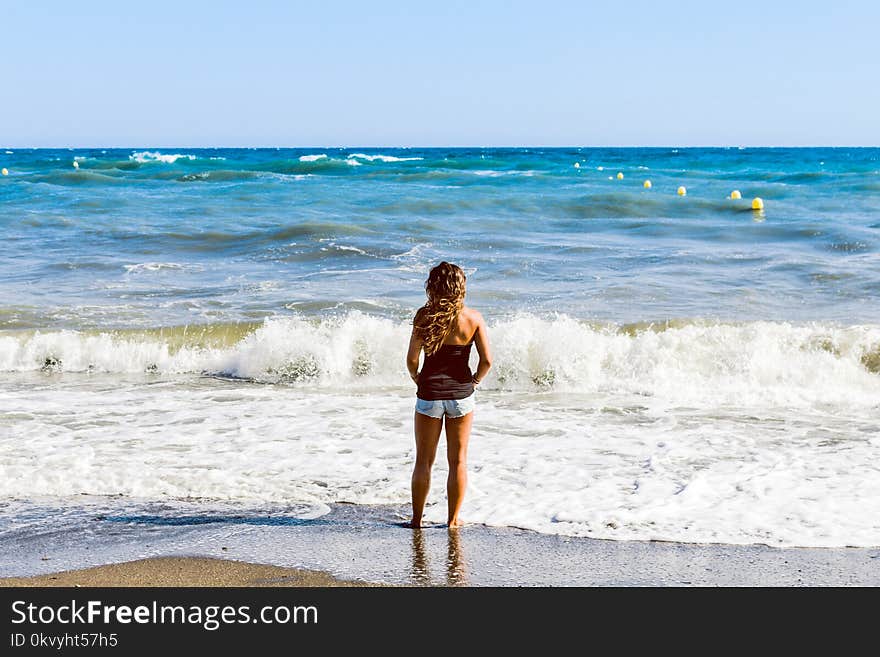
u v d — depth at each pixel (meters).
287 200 30.78
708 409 9.35
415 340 5.60
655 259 18.58
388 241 21.16
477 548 5.40
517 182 40.16
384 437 8.23
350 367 11.06
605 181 41.44
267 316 13.38
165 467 7.25
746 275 16.41
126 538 5.62
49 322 13.18
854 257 18.36
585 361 10.62
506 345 10.77
